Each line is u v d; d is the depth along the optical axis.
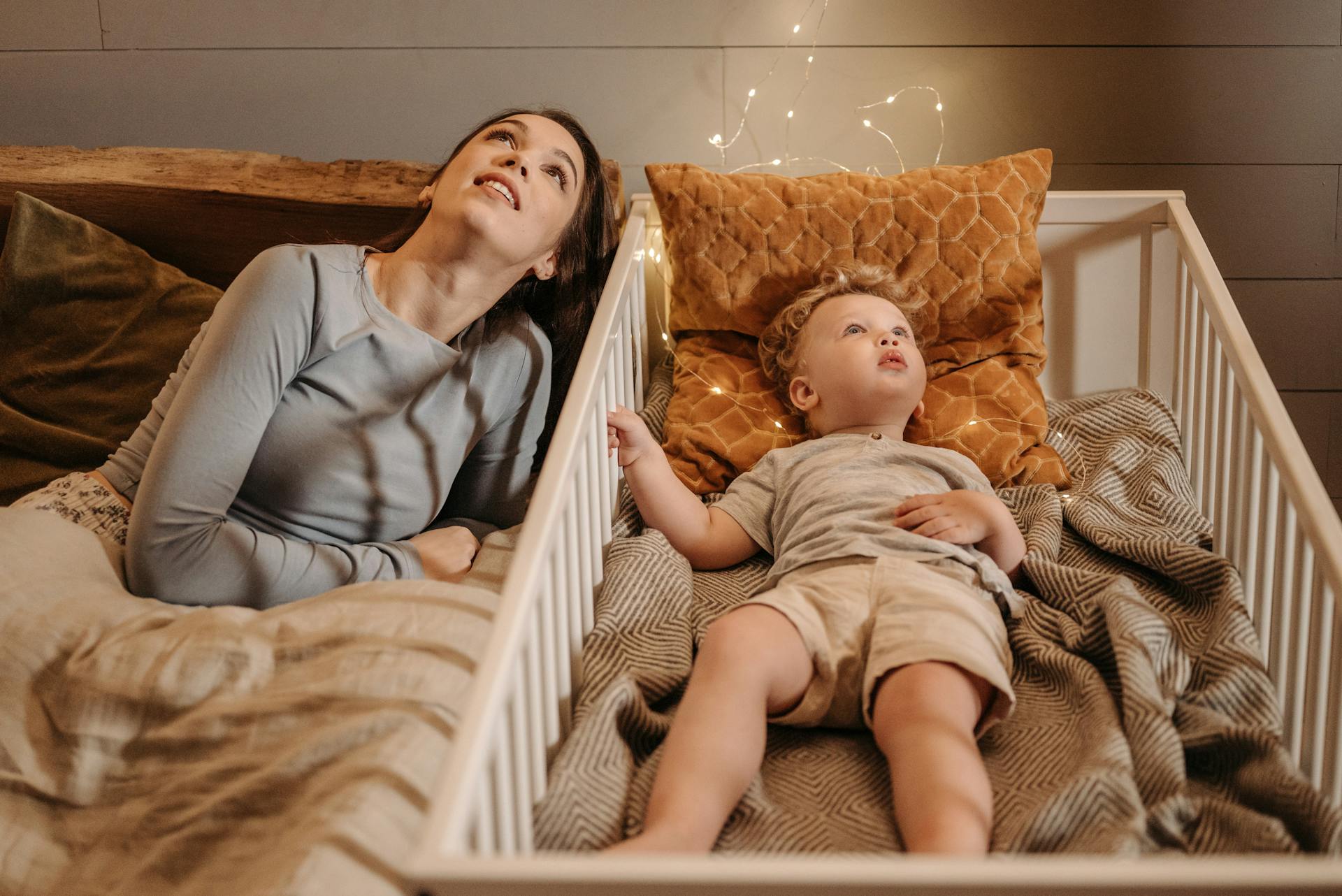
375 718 0.79
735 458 1.37
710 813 0.76
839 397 1.31
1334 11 1.61
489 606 0.95
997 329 1.44
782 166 1.72
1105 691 0.91
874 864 0.54
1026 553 1.14
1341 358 1.73
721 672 0.87
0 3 1.71
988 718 0.88
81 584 1.00
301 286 1.10
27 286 1.52
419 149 1.74
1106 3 1.63
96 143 1.76
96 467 1.46
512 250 1.18
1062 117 1.68
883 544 1.07
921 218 1.44
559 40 1.69
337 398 1.14
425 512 1.23
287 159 1.66
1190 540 1.23
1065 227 1.53
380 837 0.69
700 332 1.51
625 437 1.17
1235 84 1.65
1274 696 0.93
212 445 1.04
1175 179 1.69
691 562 1.24
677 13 1.67
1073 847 0.75
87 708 0.88
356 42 1.71
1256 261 1.71
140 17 1.71
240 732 0.84
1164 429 1.42
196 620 0.95
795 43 1.67
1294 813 0.77
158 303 1.55
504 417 1.33
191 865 0.76
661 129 1.71
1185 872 0.53
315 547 1.10
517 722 0.73
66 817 0.86
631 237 1.46
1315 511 0.92
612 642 1.03
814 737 0.95
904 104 1.68
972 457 1.35
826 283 1.42
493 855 0.64
